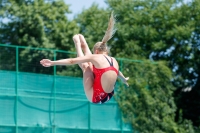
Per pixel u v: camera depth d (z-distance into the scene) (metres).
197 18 63.34
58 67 50.19
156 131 52.31
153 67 53.38
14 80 46.56
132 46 61.19
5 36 60.78
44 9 60.81
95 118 50.22
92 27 62.88
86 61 19.23
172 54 63.59
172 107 54.06
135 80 52.19
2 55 46.34
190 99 63.59
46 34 61.00
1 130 45.34
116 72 19.45
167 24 63.22
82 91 50.00
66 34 61.09
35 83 47.66
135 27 62.41
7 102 45.94
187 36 61.66
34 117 47.16
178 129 53.66
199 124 62.28
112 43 62.41
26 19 59.84
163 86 53.75
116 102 51.47
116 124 51.16
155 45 61.78
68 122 48.72
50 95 48.25
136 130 51.97
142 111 52.25
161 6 63.66
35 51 48.47
